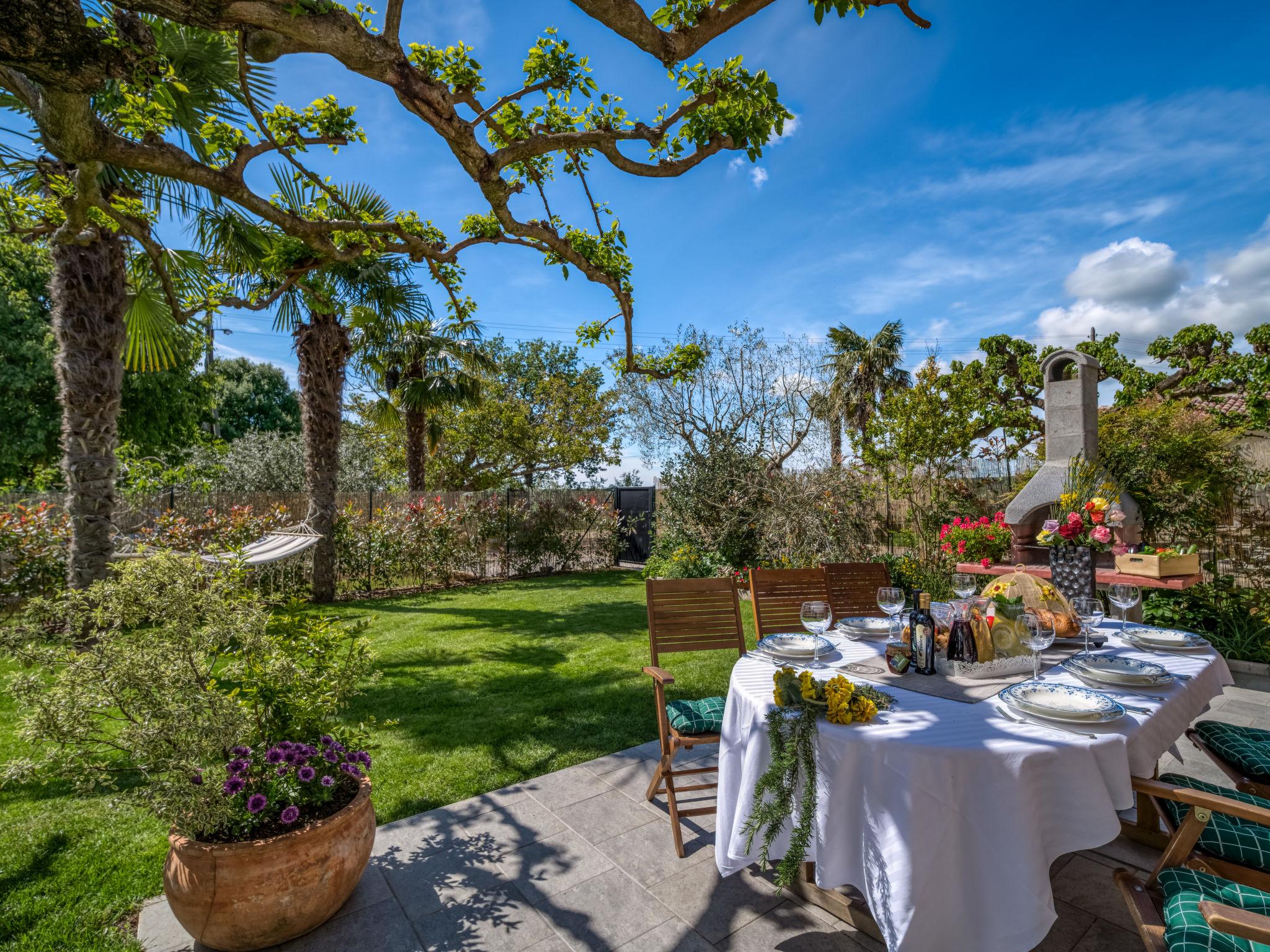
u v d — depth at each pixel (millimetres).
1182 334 12273
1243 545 6254
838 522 8250
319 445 8922
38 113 2383
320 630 2654
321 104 3564
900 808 1675
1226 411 11438
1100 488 5551
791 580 3580
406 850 2684
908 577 7336
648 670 2859
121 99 4441
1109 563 5809
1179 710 2172
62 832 2795
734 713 2285
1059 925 2168
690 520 9992
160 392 16203
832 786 1829
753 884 2428
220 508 8820
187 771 1959
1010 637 2504
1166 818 2035
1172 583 4758
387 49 2271
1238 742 2389
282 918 2004
